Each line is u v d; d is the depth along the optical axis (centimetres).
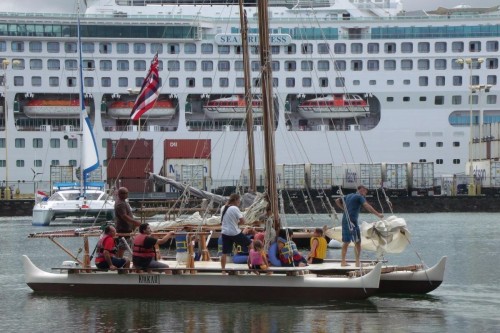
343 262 8650
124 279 8388
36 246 14862
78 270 8488
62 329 6981
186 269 8219
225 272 8156
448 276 10150
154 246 8469
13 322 7262
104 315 7506
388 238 8700
